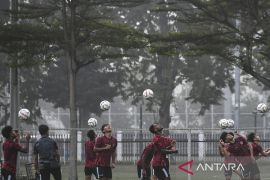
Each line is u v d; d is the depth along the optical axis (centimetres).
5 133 5941
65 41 8562
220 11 8681
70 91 8712
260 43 8781
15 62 8600
